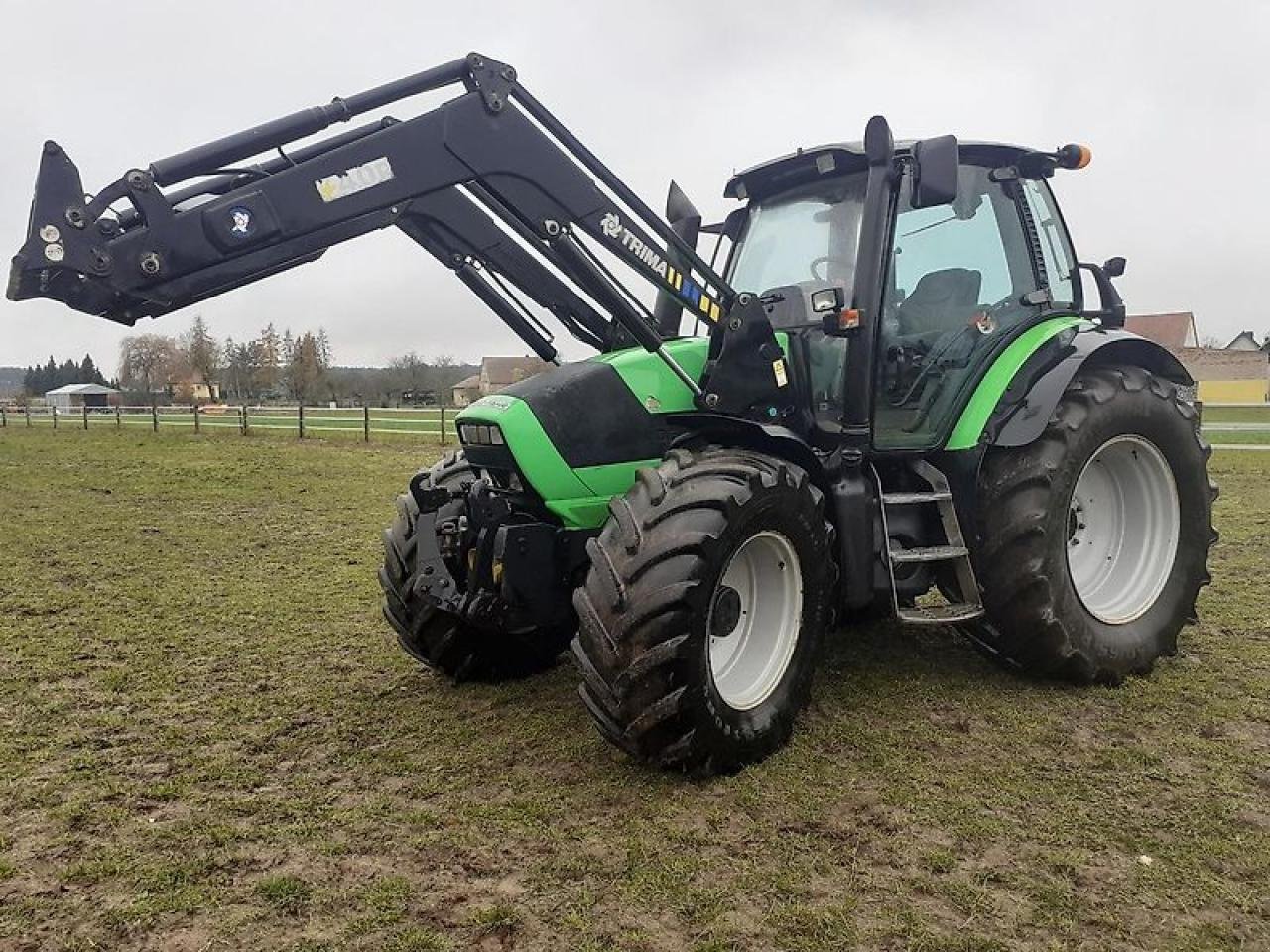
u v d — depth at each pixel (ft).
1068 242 15.19
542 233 10.60
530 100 10.54
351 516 29.81
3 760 10.77
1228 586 17.65
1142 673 12.91
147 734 11.56
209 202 9.39
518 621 10.78
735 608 10.36
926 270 12.93
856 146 12.60
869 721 11.46
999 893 7.79
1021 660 12.46
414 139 10.10
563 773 10.24
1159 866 8.16
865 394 11.77
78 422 92.68
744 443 11.55
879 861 8.32
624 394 11.35
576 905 7.70
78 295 8.99
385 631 16.22
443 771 10.37
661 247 10.98
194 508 31.73
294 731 11.63
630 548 9.58
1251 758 10.22
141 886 8.08
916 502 12.35
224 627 16.51
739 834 8.80
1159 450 13.37
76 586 19.72
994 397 12.43
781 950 7.09
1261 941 7.14
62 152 8.68
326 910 7.69
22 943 7.29
